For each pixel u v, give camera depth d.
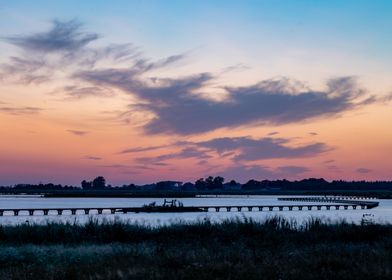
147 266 16.11
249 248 23.08
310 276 14.22
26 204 164.25
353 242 26.17
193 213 93.62
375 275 14.33
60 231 29.64
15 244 25.66
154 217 74.44
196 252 19.94
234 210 125.75
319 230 30.58
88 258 18.73
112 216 78.62
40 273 15.34
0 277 14.75
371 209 137.50
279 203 186.38
